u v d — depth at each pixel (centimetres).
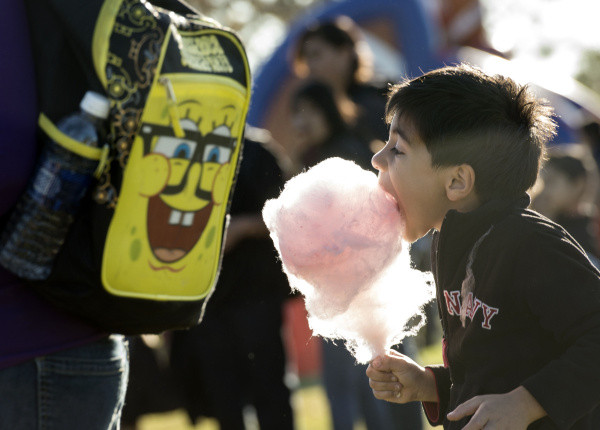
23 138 442
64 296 461
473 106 506
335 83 1040
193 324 522
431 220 516
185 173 484
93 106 441
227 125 507
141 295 476
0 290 459
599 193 1530
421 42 2877
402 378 554
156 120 463
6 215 459
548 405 446
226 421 953
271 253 955
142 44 457
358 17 2869
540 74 3341
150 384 1146
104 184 454
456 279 495
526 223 473
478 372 483
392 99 533
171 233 484
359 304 527
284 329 987
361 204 511
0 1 446
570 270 457
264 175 945
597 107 3409
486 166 502
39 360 468
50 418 475
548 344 470
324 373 978
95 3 451
